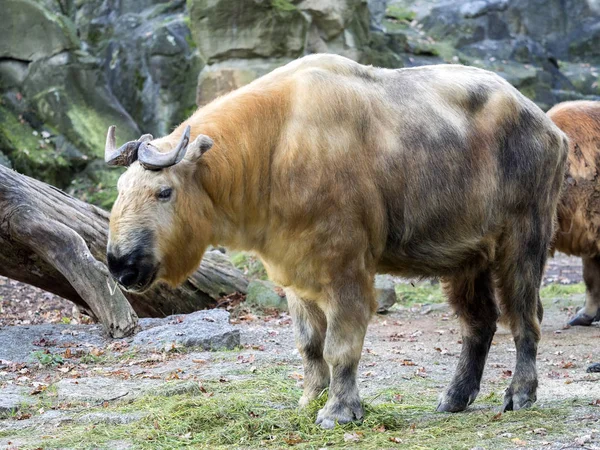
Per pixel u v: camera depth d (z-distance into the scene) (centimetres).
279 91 1036
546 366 1444
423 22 4047
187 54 3534
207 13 3086
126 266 949
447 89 1109
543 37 4200
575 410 1062
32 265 1709
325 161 1001
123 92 3638
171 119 3528
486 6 4031
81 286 1608
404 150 1054
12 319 2084
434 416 1091
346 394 1023
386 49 3691
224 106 1032
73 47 3625
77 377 1322
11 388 1242
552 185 1172
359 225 1016
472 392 1137
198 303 1977
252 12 3056
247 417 1048
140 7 3828
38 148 3491
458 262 1116
